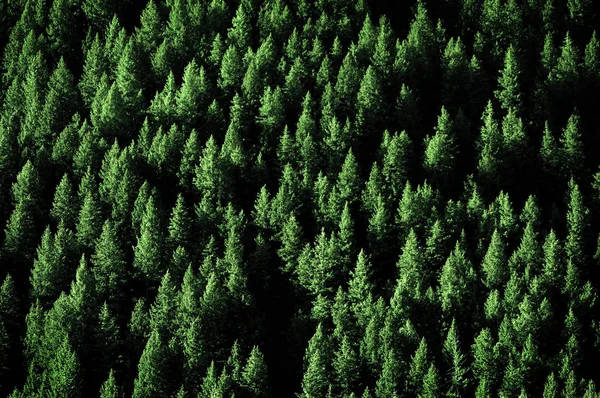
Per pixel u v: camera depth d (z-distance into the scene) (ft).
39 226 404.98
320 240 369.30
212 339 357.41
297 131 417.08
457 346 343.26
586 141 431.02
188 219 386.52
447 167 406.00
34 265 383.24
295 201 394.73
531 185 416.67
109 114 440.04
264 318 370.73
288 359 361.92
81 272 367.25
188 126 438.81
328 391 339.77
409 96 435.53
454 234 382.22
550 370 341.62
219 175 403.54
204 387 339.77
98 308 369.30
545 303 349.41
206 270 370.53
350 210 394.73
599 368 348.18
